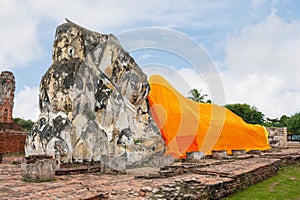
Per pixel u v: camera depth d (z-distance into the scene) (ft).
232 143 59.72
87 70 40.42
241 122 65.46
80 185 26.78
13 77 88.17
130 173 35.17
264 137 71.72
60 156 36.04
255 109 139.54
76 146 37.81
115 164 35.17
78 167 36.24
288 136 157.58
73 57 41.04
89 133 38.99
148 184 27.68
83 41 41.68
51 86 39.37
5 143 58.95
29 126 131.03
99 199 21.99
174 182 26.27
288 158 52.49
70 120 38.32
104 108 40.68
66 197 21.42
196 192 24.27
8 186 25.82
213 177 30.78
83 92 39.60
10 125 80.79
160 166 38.83
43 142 37.06
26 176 28.76
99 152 39.04
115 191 24.43
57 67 39.96
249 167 36.94
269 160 46.29
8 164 43.45
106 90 41.52
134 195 23.08
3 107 85.51
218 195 26.55
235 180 29.73
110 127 40.78
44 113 39.78
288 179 38.29
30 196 21.81
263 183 35.01
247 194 28.91
